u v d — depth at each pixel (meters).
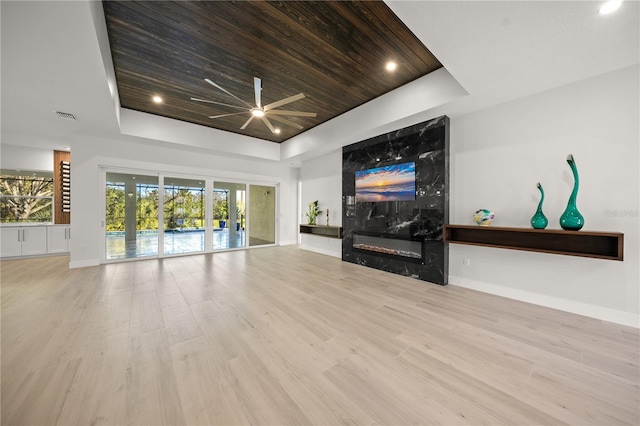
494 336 2.23
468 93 3.06
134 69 3.35
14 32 1.99
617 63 2.45
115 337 2.17
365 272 4.50
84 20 1.89
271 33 2.67
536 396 1.52
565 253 2.63
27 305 2.85
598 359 1.89
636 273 2.44
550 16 1.87
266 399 1.49
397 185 4.34
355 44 2.85
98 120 3.96
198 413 1.38
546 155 2.98
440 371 1.75
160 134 4.99
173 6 2.29
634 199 2.46
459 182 3.71
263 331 2.30
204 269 4.62
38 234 5.51
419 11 1.89
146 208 5.48
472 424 1.32
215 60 3.14
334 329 2.35
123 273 4.27
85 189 4.71
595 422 1.33
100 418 1.33
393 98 3.90
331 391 1.56
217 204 6.50
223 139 5.88
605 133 2.62
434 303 3.02
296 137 6.23
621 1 1.71
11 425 1.27
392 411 1.40
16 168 5.54
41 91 3.02
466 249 3.62
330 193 6.21
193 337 2.19
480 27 2.02
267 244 7.56
